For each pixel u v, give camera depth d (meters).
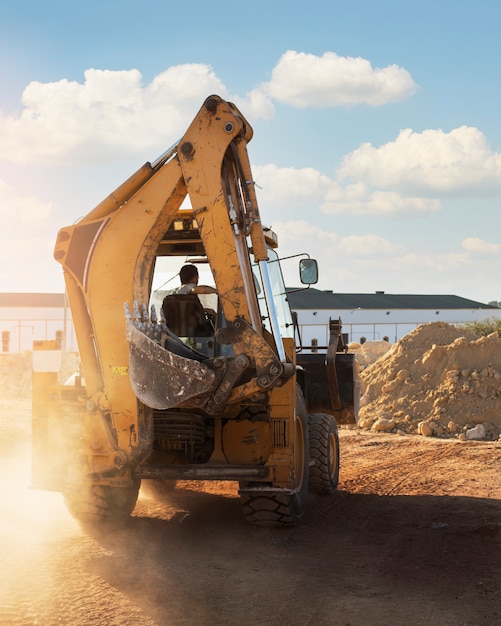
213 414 7.02
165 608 5.22
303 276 9.03
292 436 7.27
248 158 7.12
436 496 9.62
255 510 7.48
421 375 18.58
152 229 7.06
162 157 7.11
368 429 17.75
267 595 5.56
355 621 5.08
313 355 9.98
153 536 7.20
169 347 7.07
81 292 7.21
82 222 7.13
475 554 6.78
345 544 7.13
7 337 52.88
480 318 74.06
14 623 4.82
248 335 6.83
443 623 5.05
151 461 7.80
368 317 67.44
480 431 16.31
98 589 5.54
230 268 6.92
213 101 6.97
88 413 7.07
